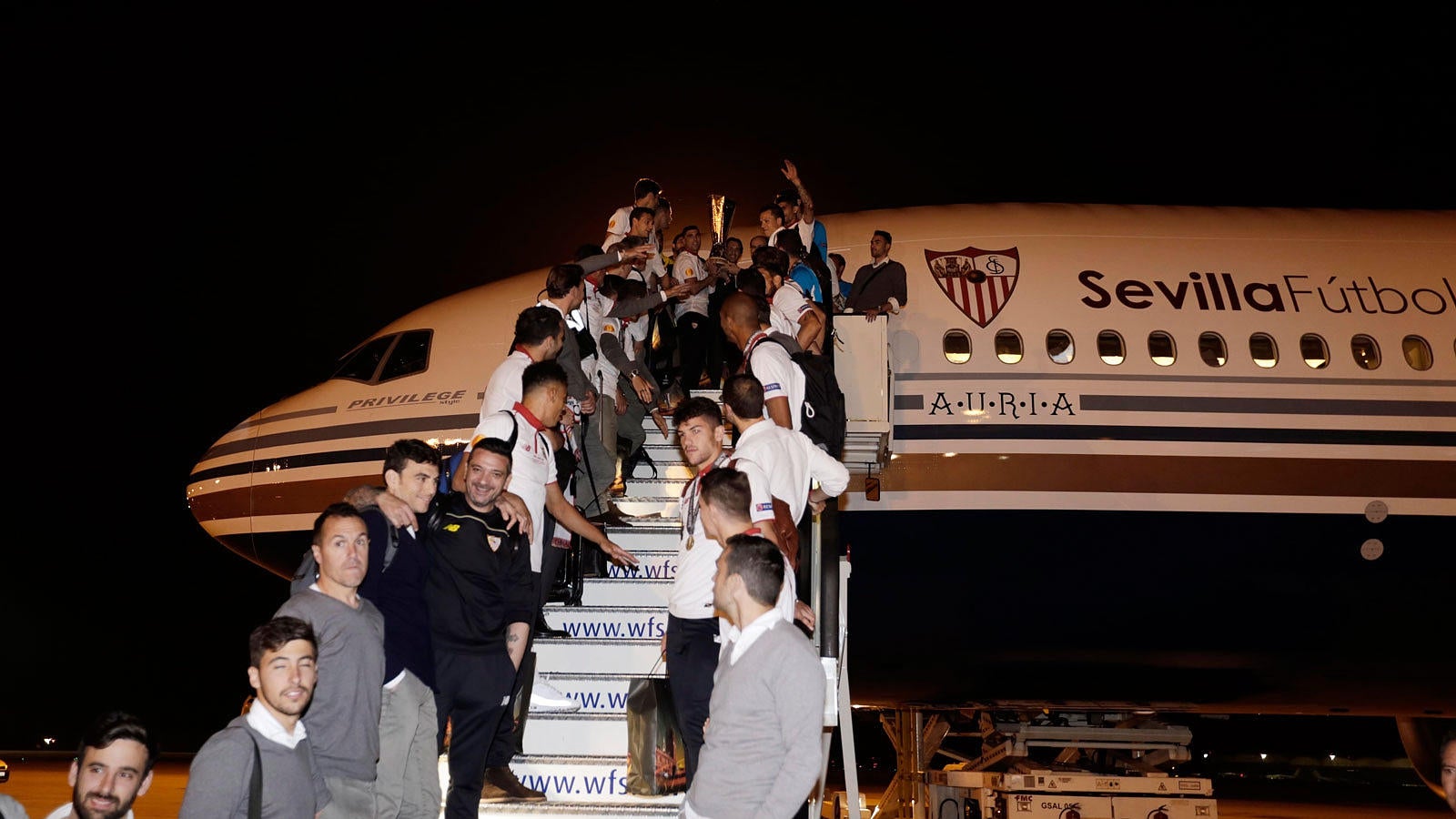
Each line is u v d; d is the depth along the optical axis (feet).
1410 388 30.07
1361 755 96.48
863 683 35.58
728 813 10.97
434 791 14.38
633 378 22.85
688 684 14.84
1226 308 30.68
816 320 20.40
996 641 32.42
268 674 11.46
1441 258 31.94
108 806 11.64
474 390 32.32
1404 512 29.66
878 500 30.01
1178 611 31.09
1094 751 39.42
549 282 18.81
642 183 27.14
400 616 14.23
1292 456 29.60
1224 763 100.01
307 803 11.73
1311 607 30.86
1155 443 29.55
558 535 18.84
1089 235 32.22
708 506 12.94
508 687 15.47
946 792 38.47
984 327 30.42
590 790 17.47
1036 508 29.63
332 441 33.45
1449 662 32.17
